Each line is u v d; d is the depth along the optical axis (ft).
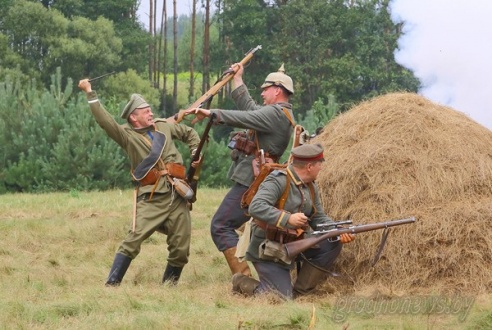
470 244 34.01
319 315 28.99
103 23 255.29
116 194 83.35
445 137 36.24
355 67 205.57
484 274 33.60
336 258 34.94
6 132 110.11
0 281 37.86
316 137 38.81
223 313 29.45
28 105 114.32
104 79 250.37
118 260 36.94
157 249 47.50
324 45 222.89
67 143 103.86
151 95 248.11
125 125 37.86
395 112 37.17
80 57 245.24
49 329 27.78
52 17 248.73
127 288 33.83
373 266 34.68
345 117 38.50
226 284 37.09
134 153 37.45
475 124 37.65
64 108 112.57
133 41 272.31
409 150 35.94
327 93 210.38
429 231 34.24
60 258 44.91
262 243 33.60
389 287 34.06
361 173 35.94
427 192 35.04
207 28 249.96
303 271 34.86
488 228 34.14
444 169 35.40
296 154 33.68
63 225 55.72
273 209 33.06
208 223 57.57
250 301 32.50
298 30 234.99
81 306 30.17
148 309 30.19
